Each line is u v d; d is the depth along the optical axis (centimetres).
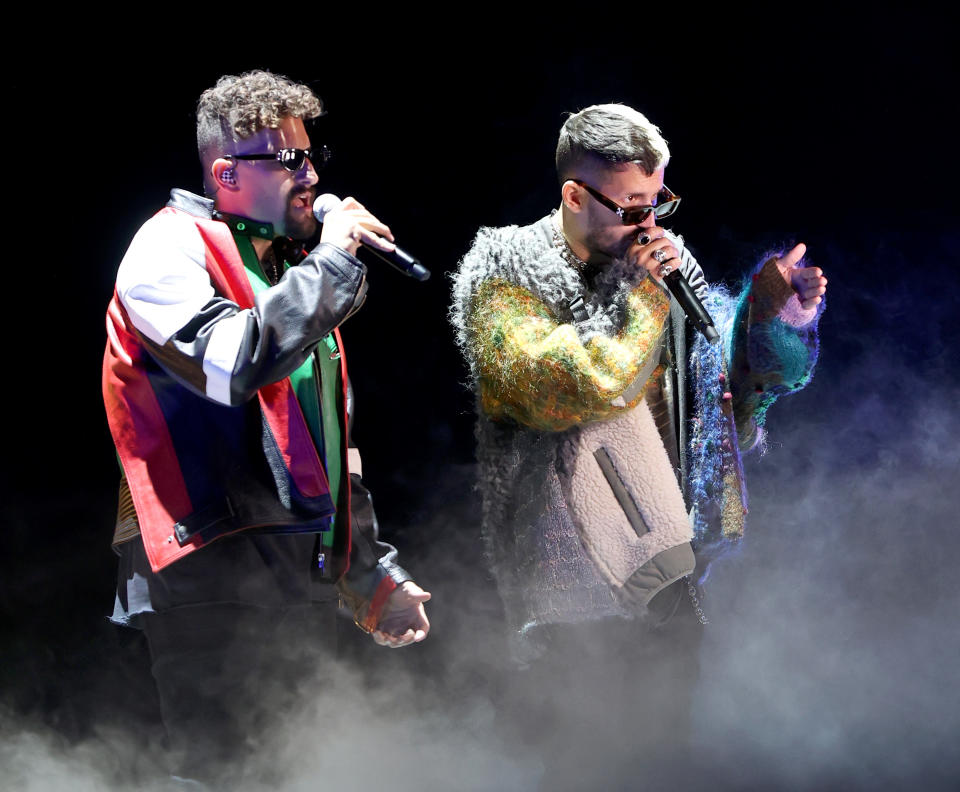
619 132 499
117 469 1087
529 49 1116
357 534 520
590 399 482
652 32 1110
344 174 1130
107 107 1055
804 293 539
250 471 446
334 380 495
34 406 1085
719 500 536
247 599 454
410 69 1115
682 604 530
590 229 512
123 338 450
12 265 1075
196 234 450
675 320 530
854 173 1109
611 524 504
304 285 427
